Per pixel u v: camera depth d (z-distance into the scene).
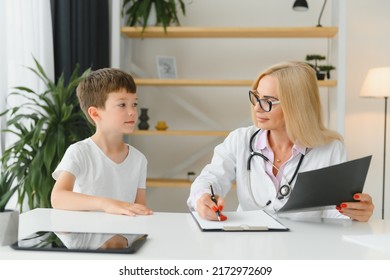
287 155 1.51
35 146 2.34
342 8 2.87
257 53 3.44
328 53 3.37
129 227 1.08
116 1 2.96
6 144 2.45
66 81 2.83
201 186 1.41
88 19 3.10
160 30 3.02
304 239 0.97
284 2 3.39
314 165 1.48
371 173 3.47
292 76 1.40
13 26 2.42
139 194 1.76
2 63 2.33
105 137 1.67
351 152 3.47
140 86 3.45
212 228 1.05
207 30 3.01
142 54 3.47
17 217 0.89
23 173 2.29
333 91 3.09
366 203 1.20
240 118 3.47
